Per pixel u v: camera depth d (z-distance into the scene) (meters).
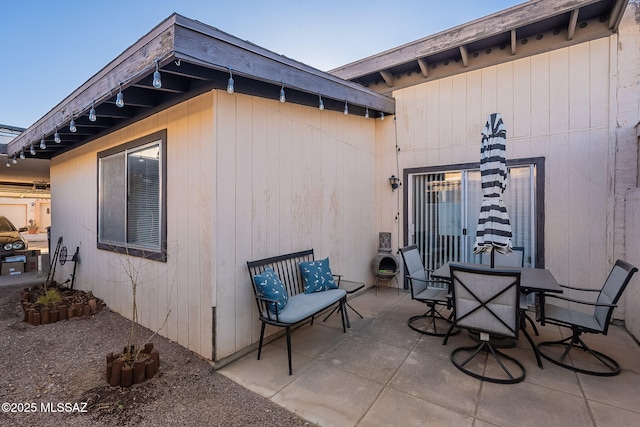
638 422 1.92
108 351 2.91
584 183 3.74
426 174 4.87
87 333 3.35
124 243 3.85
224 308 2.73
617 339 3.17
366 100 4.38
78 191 4.91
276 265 3.26
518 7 3.69
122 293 3.89
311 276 3.38
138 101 3.07
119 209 3.95
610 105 3.61
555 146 3.89
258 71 2.67
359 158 4.81
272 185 3.24
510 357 2.71
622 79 3.55
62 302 4.12
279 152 3.34
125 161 3.80
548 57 3.93
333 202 4.21
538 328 3.49
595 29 3.69
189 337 2.89
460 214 4.59
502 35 4.00
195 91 2.78
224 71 2.42
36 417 1.97
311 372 2.54
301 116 3.66
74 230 5.07
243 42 2.52
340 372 2.54
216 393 2.26
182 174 2.97
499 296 2.44
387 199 5.18
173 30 2.02
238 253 2.87
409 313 3.96
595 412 2.01
